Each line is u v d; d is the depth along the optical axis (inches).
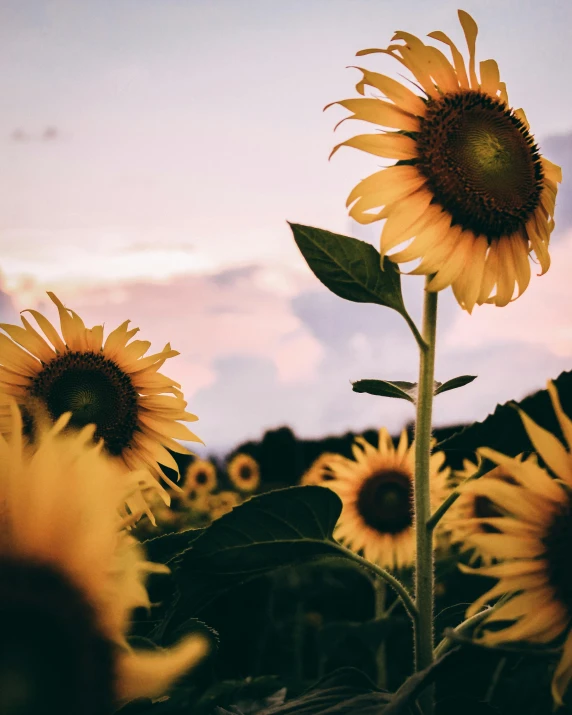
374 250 27.2
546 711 27.9
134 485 18.4
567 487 20.2
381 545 62.1
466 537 20.4
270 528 24.6
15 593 16.2
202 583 24.9
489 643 19.5
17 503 16.5
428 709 23.5
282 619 77.1
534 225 29.4
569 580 19.7
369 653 59.1
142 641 18.1
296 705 22.2
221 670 45.9
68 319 36.6
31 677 15.9
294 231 27.0
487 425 24.1
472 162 27.7
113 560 16.7
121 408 36.3
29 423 33.1
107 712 16.2
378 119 27.6
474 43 30.6
